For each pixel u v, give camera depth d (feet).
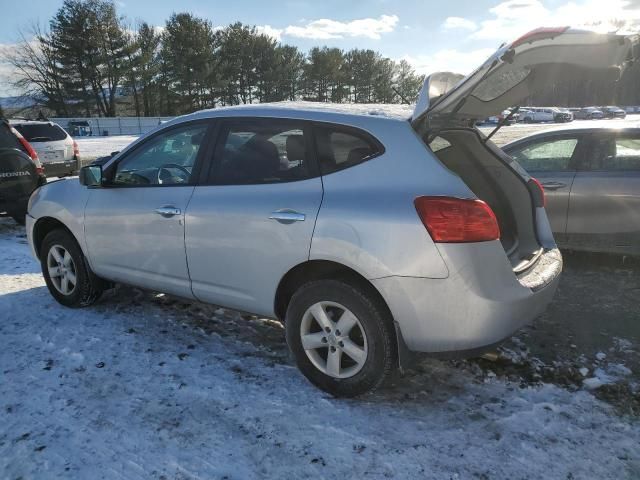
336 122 10.02
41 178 26.30
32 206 15.05
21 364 11.50
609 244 17.65
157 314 14.28
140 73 197.57
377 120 9.72
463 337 8.87
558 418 9.45
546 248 12.00
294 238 9.86
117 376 10.95
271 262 10.27
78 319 13.94
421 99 9.37
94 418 9.48
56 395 10.23
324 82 248.11
